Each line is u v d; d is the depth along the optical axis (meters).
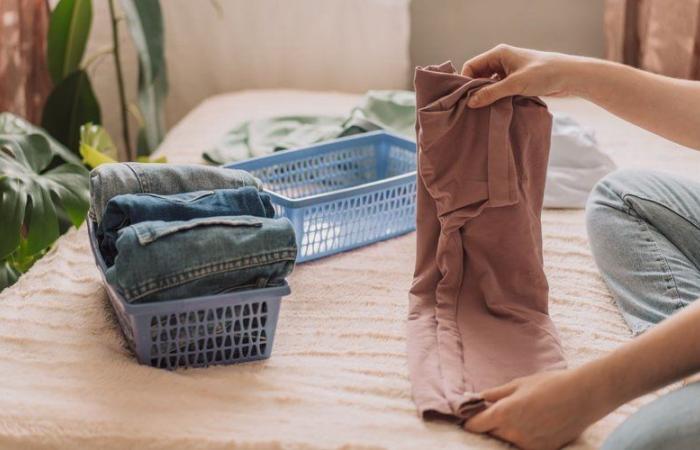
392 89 2.37
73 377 1.07
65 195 1.49
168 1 2.35
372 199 1.49
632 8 2.13
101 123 2.30
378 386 1.07
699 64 2.01
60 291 1.29
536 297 1.20
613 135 1.94
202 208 1.15
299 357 1.14
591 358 1.15
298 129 1.89
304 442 0.95
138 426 0.98
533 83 1.13
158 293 1.05
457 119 1.15
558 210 1.64
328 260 1.46
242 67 2.41
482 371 1.08
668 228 1.26
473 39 2.43
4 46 2.00
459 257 1.21
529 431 0.94
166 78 2.27
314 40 2.36
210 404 1.03
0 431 0.97
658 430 0.83
